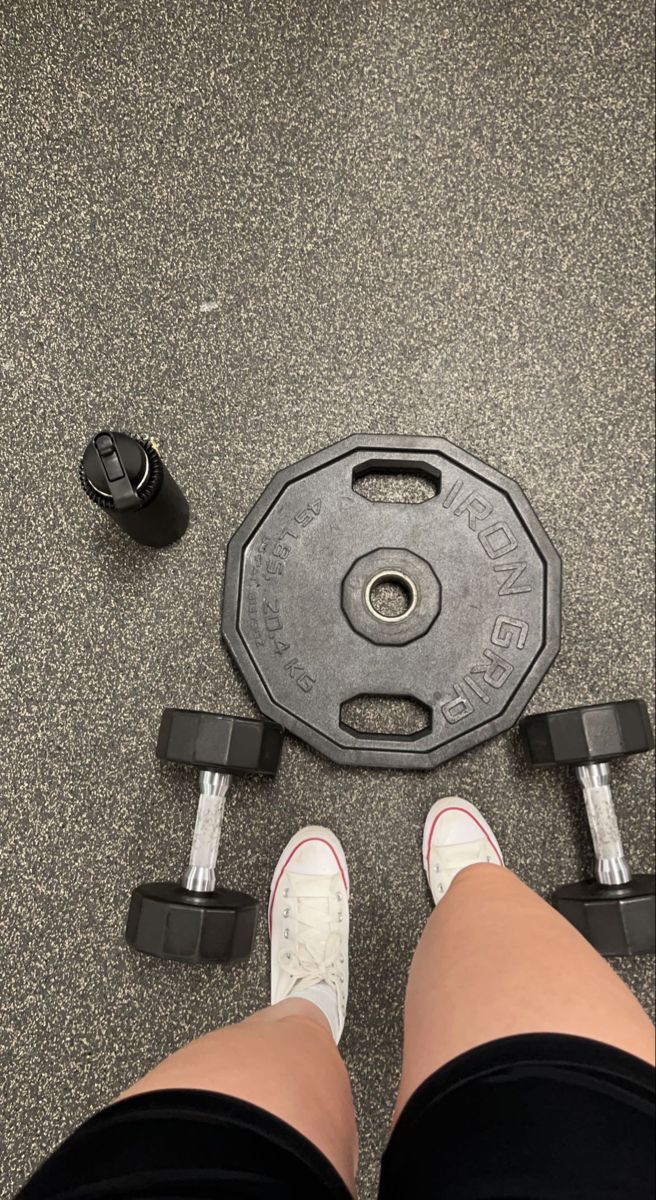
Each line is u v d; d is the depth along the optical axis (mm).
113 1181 371
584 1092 403
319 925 921
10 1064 930
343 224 1070
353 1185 485
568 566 1023
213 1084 445
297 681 973
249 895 950
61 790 979
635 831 985
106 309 1054
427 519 997
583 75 1084
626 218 1071
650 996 958
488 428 1044
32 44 1085
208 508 1024
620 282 1066
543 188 1075
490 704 972
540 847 979
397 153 1077
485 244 1069
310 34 1093
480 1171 379
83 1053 933
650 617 1015
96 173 1072
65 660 1000
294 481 1002
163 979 948
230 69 1086
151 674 999
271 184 1073
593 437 1044
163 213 1068
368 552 989
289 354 1051
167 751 859
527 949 521
